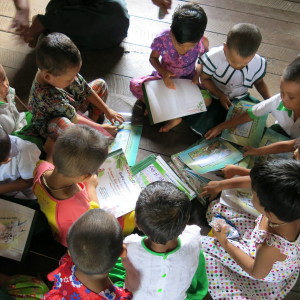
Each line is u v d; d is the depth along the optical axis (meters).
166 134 1.92
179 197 1.04
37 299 1.32
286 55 2.30
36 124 1.68
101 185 1.56
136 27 2.35
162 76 1.90
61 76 1.46
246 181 1.56
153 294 1.17
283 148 1.69
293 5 2.57
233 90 1.98
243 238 1.48
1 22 2.25
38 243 1.54
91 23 2.08
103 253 0.99
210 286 1.40
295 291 1.50
